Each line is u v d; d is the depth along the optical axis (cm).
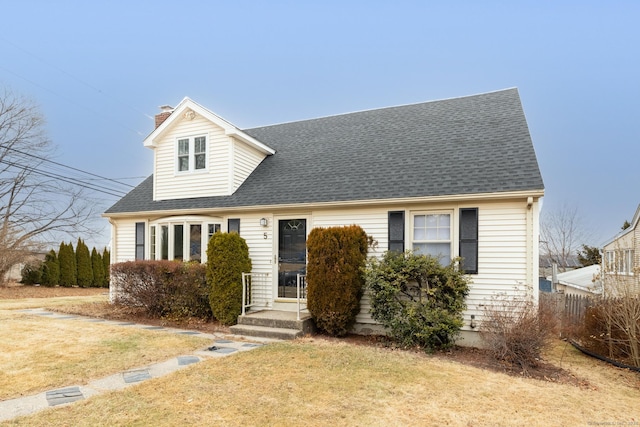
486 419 418
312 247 842
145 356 618
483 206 786
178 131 1184
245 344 730
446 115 1177
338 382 513
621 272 869
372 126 1270
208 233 1056
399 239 849
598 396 525
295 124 1493
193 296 966
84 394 457
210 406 423
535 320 673
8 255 1903
